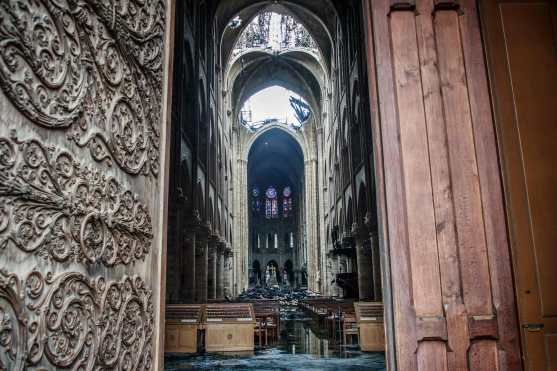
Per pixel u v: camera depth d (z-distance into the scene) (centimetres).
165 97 370
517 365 364
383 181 404
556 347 365
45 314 208
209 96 2625
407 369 360
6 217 190
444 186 393
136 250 306
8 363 186
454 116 406
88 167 251
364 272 2262
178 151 1705
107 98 275
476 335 366
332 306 1827
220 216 3247
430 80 411
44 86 217
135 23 317
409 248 381
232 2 3016
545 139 402
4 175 190
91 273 248
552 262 380
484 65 418
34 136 210
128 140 300
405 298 372
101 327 254
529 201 390
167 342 1188
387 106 407
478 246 384
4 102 193
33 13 210
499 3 429
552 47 422
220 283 3191
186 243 1975
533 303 372
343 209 2853
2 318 184
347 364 999
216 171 2939
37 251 207
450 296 375
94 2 259
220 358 1102
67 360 222
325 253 4178
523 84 412
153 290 331
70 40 239
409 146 399
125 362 281
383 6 427
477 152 399
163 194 354
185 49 1934
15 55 198
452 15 426
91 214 248
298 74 4312
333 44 3150
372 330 1225
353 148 2439
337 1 2617
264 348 1302
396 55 415
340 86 2912
